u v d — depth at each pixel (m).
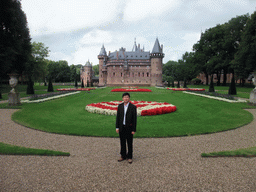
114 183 4.02
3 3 27.12
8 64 28.70
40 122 10.04
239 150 5.86
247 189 3.79
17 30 31.28
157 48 73.50
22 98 22.36
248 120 10.60
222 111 13.64
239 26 46.38
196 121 10.44
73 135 7.86
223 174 4.43
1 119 10.93
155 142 6.95
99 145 6.59
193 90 35.28
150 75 77.62
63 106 16.22
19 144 6.68
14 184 3.98
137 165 4.95
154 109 12.50
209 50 52.97
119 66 77.00
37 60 54.94
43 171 4.58
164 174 4.44
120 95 27.22
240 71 40.12
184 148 6.28
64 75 99.44
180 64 90.25
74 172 4.53
